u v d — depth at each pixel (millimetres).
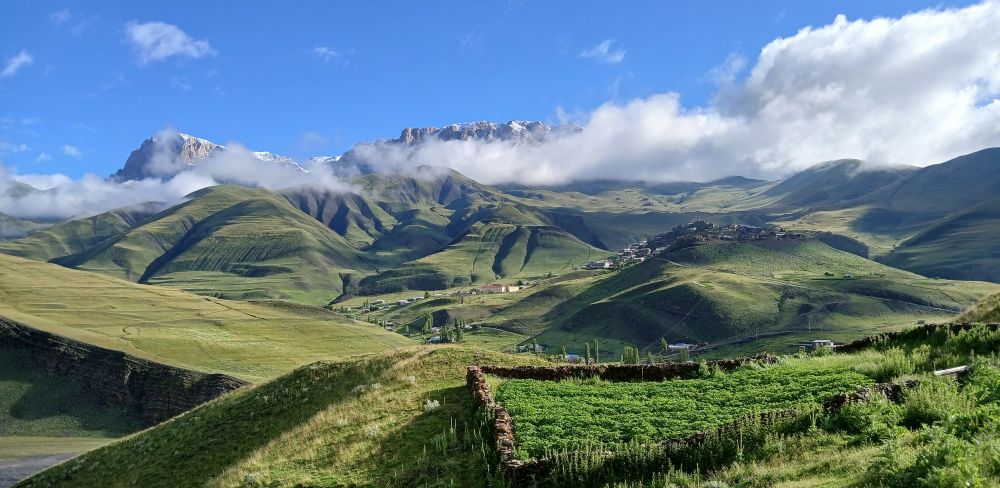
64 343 190625
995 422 20000
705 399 32406
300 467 34656
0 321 195500
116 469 55281
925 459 17109
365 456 33188
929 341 37719
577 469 24719
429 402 38562
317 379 56406
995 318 41750
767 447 23438
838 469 19594
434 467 29172
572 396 35625
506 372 43812
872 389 26125
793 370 36188
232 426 52812
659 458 24547
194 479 44344
